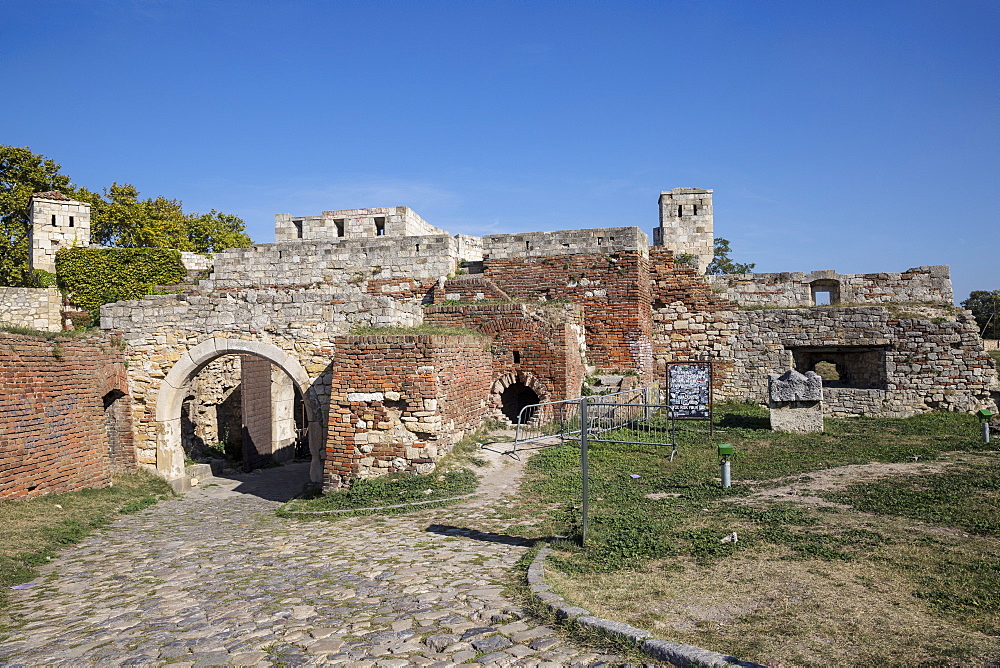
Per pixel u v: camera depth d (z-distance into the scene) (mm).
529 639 5164
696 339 22469
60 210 28406
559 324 17109
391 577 7152
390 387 12406
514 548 8062
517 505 10328
